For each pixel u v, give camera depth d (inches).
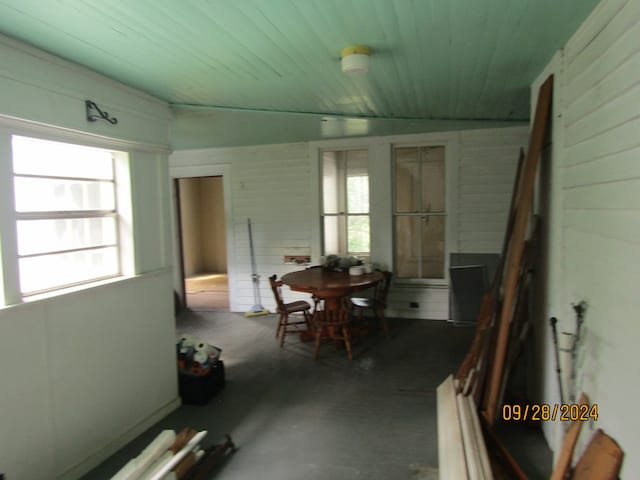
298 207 233.5
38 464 86.5
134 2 66.8
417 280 218.7
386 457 100.3
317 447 105.3
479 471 77.0
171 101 130.3
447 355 166.4
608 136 68.1
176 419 121.8
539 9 72.9
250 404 130.0
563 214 93.3
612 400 65.6
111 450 104.7
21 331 83.2
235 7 69.3
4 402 79.8
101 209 110.3
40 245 93.0
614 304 65.4
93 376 100.7
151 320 121.1
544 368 108.2
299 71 104.5
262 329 209.8
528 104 147.4
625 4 61.9
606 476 60.9
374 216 220.7
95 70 100.1
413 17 75.2
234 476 94.3
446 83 120.0
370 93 128.8
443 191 214.4
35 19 72.5
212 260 400.2
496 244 205.9
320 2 68.4
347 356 168.2
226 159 242.5
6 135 80.7
